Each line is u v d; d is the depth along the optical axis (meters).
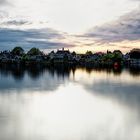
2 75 138.50
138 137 31.47
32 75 139.88
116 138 31.06
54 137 31.38
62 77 128.38
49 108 48.69
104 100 58.34
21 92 70.88
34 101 56.22
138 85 94.12
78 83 99.81
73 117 41.50
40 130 34.22
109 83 101.06
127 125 36.44
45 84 94.38
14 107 49.09
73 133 33.06
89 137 31.38
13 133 32.69
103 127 35.66
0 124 36.81
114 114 43.50
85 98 61.22
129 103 54.28
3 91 72.81
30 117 41.22
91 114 43.59
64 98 61.03
